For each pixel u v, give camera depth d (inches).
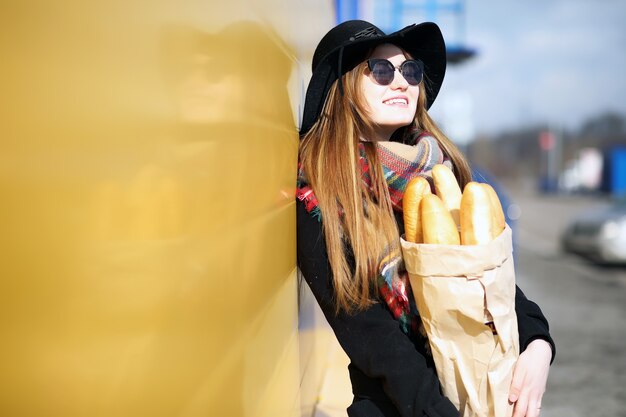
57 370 15.8
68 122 16.2
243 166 38.7
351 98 66.8
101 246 17.8
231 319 34.0
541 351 56.3
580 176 1547.7
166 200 23.5
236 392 34.9
